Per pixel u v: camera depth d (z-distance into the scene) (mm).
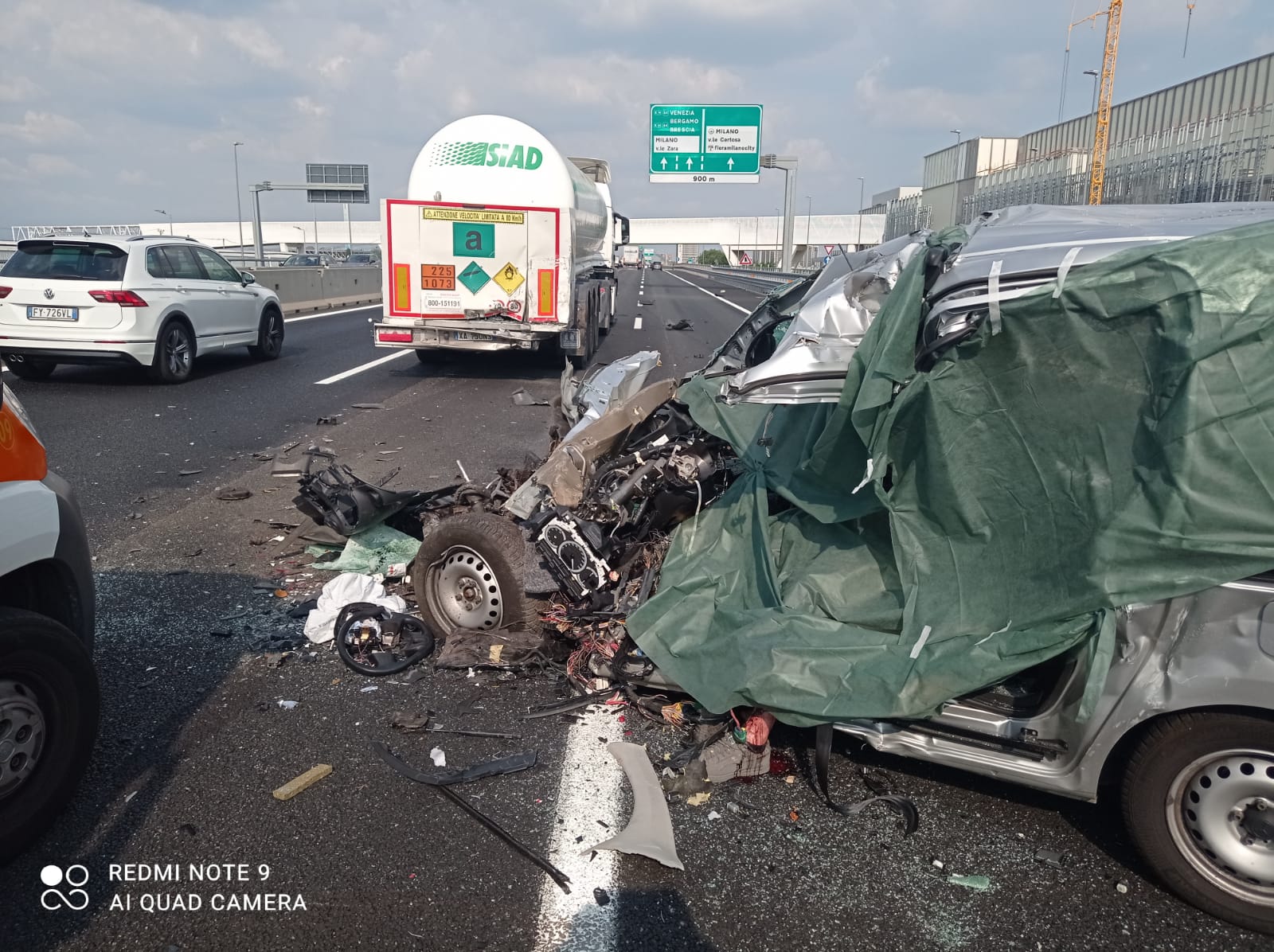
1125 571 2623
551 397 12086
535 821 3109
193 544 5871
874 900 2756
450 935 2584
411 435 9422
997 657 2844
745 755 3328
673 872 2865
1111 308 2623
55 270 10852
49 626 2854
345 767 3404
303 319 22094
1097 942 2602
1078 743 2764
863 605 3465
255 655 4305
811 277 5824
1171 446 2539
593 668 3961
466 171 12719
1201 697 2543
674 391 4906
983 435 2930
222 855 2898
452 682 4066
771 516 4000
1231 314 2469
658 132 34719
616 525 4156
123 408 10188
